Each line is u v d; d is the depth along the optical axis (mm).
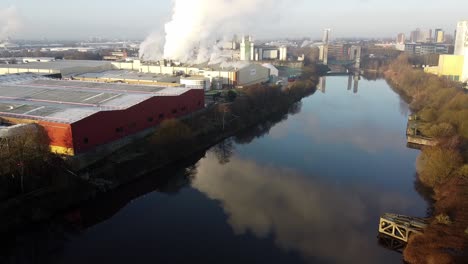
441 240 42750
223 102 109375
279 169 72062
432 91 129625
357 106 134375
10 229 47906
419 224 47156
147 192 61688
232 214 54250
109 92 87062
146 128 78438
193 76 136125
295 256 44469
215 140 87375
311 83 172125
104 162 65125
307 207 56469
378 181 66188
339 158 78188
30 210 50344
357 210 55625
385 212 54938
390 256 44625
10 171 51000
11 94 86000
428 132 86938
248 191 61875
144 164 67312
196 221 52344
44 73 125688
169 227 50812
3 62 176625
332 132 98438
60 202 53438
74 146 61219
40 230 49312
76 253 44938
